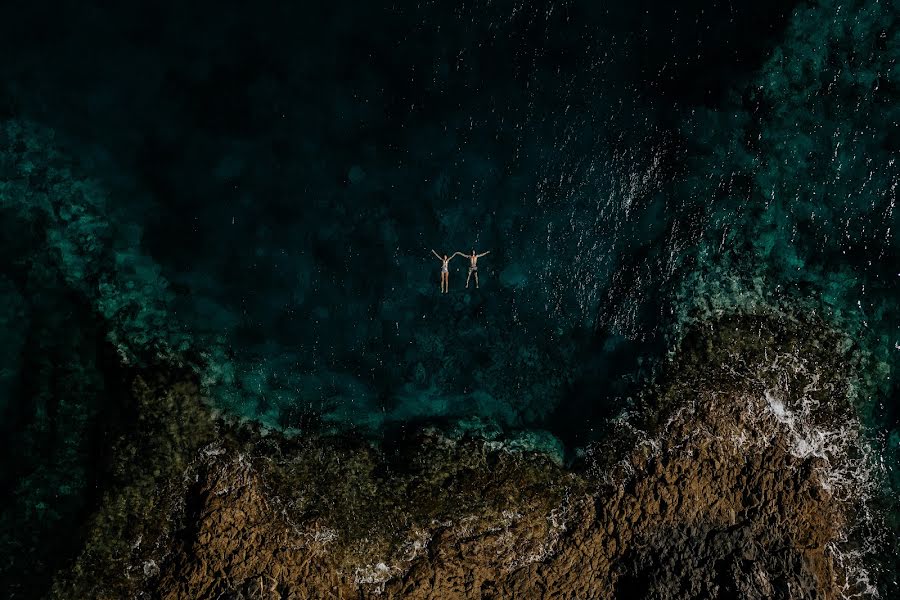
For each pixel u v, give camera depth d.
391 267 8.89
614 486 7.84
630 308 8.62
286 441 8.12
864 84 8.84
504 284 8.91
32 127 8.66
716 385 8.12
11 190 8.45
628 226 8.84
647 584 7.46
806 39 8.91
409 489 7.95
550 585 7.59
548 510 7.83
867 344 8.44
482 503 7.86
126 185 8.73
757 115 8.87
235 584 7.27
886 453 8.21
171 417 7.93
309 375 8.51
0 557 7.61
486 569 7.59
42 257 8.37
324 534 7.58
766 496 7.82
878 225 8.70
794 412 8.15
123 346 8.15
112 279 8.38
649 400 8.16
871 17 8.84
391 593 7.43
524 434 8.36
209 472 7.73
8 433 7.99
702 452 7.88
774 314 8.47
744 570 7.43
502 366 8.73
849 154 8.80
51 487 7.84
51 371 8.12
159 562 7.47
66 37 8.87
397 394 8.59
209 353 8.30
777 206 8.73
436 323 8.83
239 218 8.84
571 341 8.72
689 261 8.61
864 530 8.01
